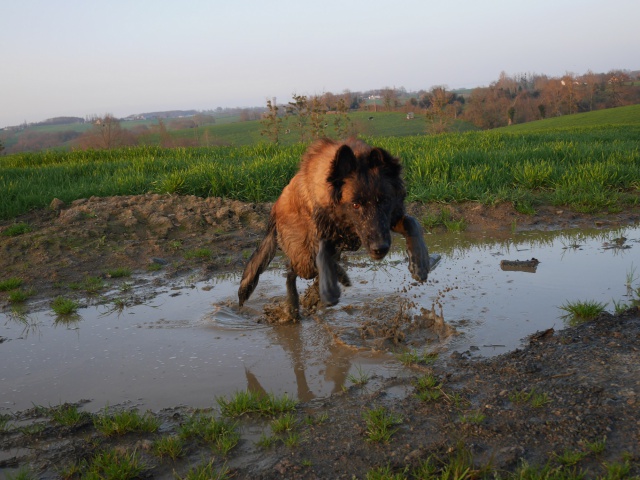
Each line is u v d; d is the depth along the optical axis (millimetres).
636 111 78750
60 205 10844
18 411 4387
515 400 3963
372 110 103875
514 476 3121
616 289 6566
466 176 12703
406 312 6223
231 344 5656
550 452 3338
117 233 9570
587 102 114375
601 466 3166
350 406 4180
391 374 4762
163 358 5355
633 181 12281
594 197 11148
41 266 8273
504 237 9633
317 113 26781
